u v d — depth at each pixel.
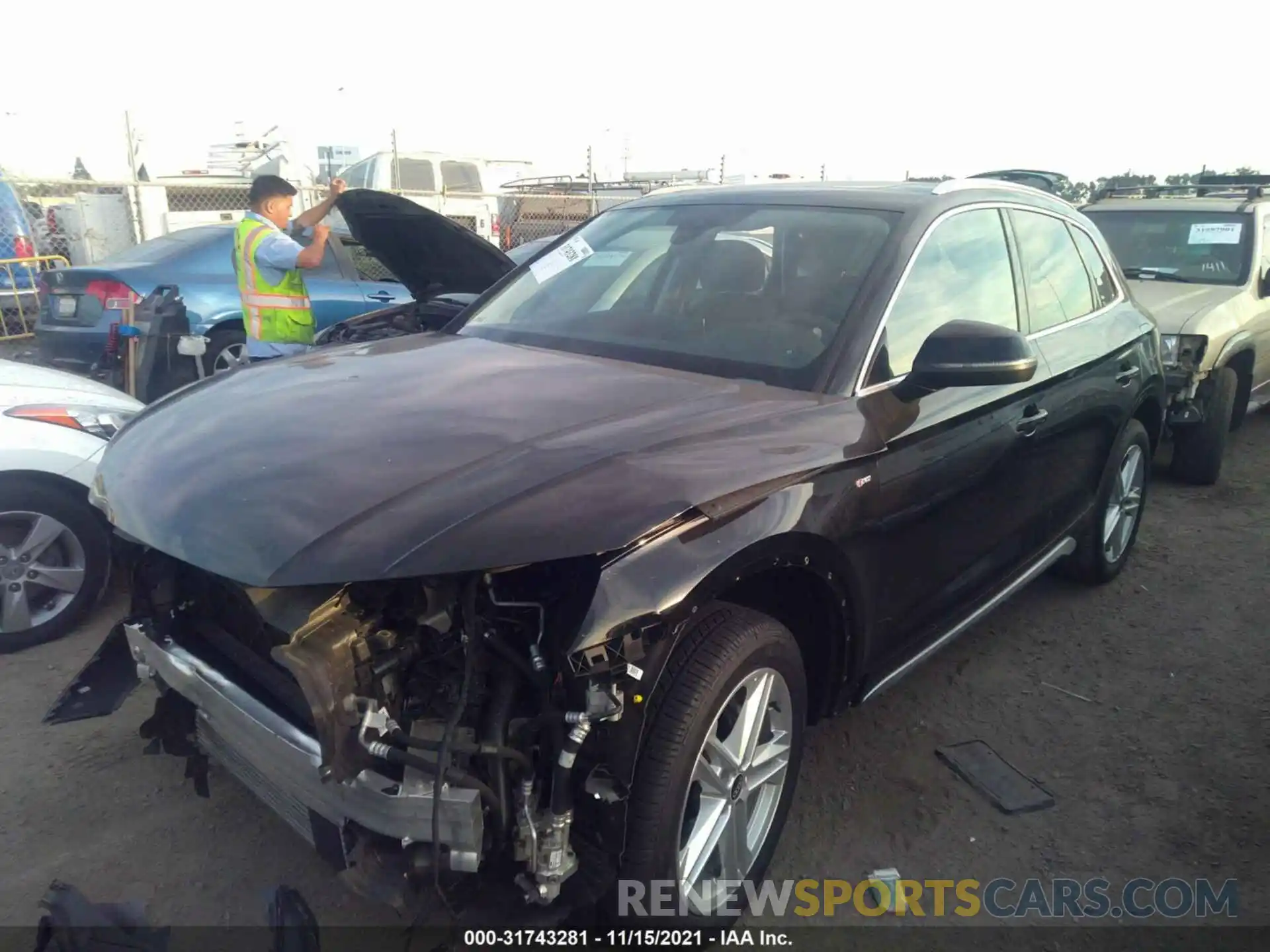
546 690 2.14
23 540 4.06
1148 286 7.39
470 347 3.44
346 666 2.05
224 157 14.96
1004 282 3.78
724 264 3.47
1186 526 6.02
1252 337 7.05
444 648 2.17
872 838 3.13
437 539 2.06
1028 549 3.99
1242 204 7.99
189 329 6.55
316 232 5.96
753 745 2.57
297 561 2.07
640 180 21.34
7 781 3.24
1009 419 3.49
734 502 2.35
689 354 3.17
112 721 3.62
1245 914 2.85
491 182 18.52
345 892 2.78
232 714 2.39
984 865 3.03
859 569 2.78
